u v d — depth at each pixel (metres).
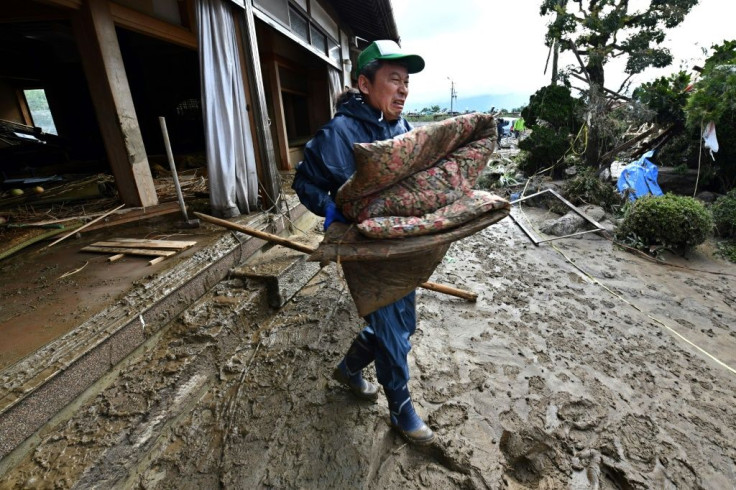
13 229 3.31
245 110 3.81
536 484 1.71
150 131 7.96
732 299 3.67
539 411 2.07
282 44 7.59
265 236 3.04
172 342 2.24
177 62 7.68
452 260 4.45
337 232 1.35
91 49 3.36
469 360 2.49
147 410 1.75
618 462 1.80
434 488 1.62
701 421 2.09
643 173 6.89
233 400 2.08
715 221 5.47
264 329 2.75
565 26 7.89
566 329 2.98
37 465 1.43
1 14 3.28
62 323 1.87
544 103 8.35
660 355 2.70
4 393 1.41
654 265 4.56
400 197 1.29
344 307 3.05
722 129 6.26
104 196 4.24
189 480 1.66
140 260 2.71
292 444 1.81
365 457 1.74
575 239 5.35
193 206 4.10
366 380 2.23
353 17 9.45
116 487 1.54
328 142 1.42
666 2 7.11
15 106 8.23
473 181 1.40
